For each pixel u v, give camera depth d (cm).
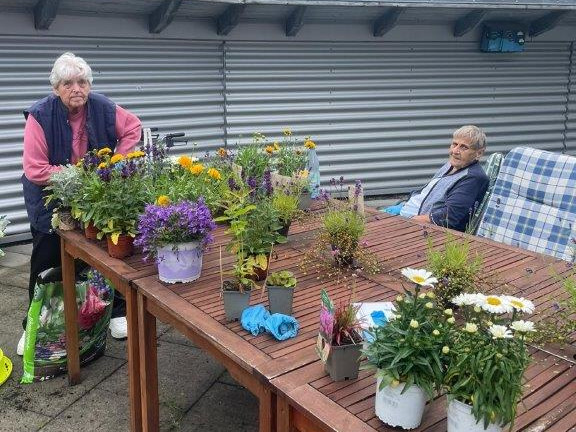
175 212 204
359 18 662
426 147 744
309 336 173
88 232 261
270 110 659
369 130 712
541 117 787
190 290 206
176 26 586
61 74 281
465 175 370
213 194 267
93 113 307
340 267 230
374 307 188
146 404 227
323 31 658
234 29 616
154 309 209
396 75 706
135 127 326
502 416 119
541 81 774
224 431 269
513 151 387
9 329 368
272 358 160
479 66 742
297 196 286
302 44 654
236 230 201
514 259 246
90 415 279
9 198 534
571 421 133
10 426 270
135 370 231
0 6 495
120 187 246
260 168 335
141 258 242
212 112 631
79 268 310
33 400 291
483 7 648
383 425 131
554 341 171
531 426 131
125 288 222
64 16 527
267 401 156
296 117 673
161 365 326
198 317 184
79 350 310
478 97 752
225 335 173
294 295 205
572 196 352
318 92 677
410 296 145
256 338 171
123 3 535
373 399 142
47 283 296
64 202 267
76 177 264
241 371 166
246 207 210
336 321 151
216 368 323
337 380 149
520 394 123
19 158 534
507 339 124
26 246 536
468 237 278
